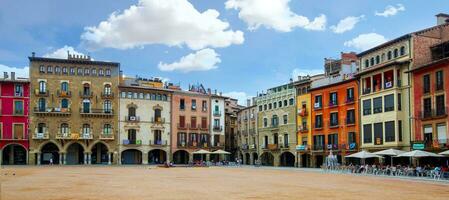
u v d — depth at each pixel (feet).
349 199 84.58
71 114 306.14
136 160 324.80
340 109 253.44
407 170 174.19
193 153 311.27
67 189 100.37
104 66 316.60
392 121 207.51
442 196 92.43
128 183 120.47
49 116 301.43
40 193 90.79
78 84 309.63
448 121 180.65
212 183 122.72
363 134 229.04
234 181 132.26
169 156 330.13
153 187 107.34
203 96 350.43
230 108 417.49
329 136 262.67
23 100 295.89
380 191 102.42
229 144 387.55
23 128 294.25
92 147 310.45
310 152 278.26
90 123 310.04
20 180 128.88
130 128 319.47
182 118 339.57
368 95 226.17
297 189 104.94
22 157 298.56
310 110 281.74
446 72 183.11
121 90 319.06
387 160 213.25
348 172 203.10
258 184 120.16
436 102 187.93
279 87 317.63
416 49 203.10
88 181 127.24
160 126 329.11
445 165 180.34
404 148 203.41
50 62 304.30
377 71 219.82
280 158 314.35
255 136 346.33
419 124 196.44
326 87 266.57
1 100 291.38
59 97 304.09
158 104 330.34
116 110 316.60
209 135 350.02
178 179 140.26
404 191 103.24
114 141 314.35
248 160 358.23
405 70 205.16
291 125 300.81
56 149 308.40
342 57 265.75
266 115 331.98
